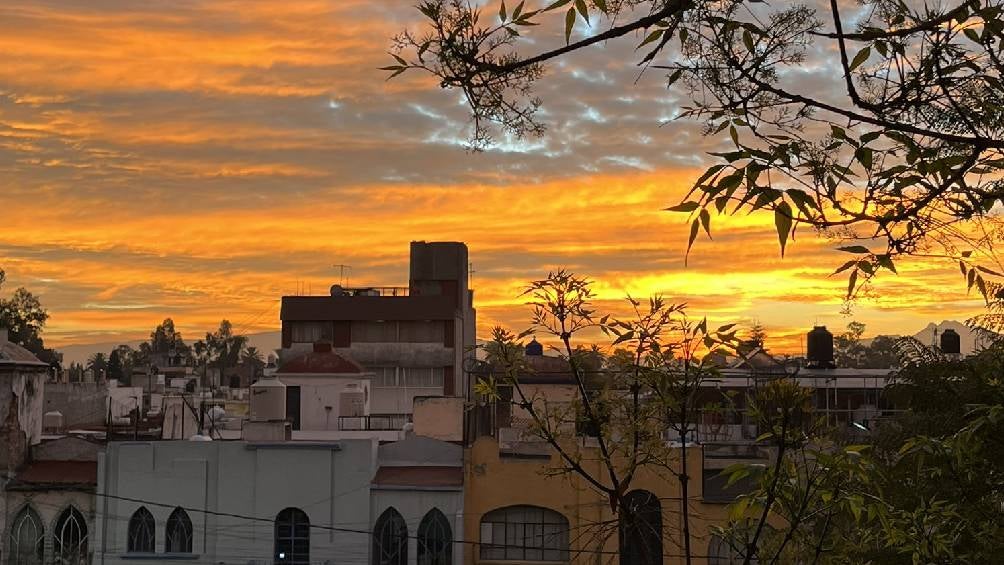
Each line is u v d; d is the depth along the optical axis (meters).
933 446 10.52
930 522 10.70
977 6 5.71
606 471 36.91
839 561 9.83
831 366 53.78
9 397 40.28
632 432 9.34
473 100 6.26
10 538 39.53
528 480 38.25
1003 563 11.24
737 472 8.32
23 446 40.41
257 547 38.97
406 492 38.72
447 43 6.19
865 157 5.87
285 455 39.25
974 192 6.01
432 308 84.81
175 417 53.50
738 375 10.22
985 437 11.77
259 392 41.31
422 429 47.91
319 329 85.69
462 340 87.81
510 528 38.34
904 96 5.90
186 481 39.47
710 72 5.94
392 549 38.62
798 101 5.88
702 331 9.02
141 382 93.00
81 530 39.56
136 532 39.53
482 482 38.53
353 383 55.06
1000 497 12.24
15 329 122.69
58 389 75.19
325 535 38.78
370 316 85.12
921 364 22.16
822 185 5.79
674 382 9.12
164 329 187.38
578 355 9.42
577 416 9.77
